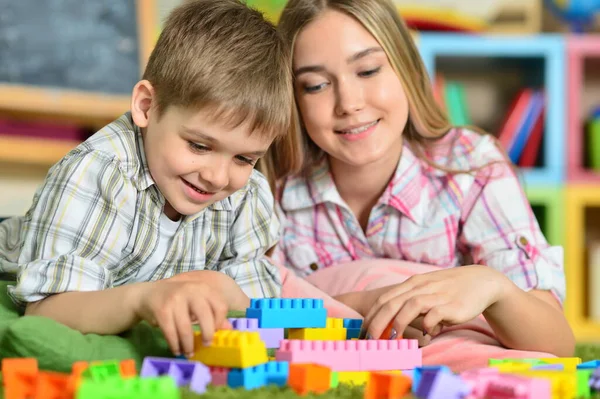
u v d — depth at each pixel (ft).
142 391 1.95
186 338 2.50
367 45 4.11
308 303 2.99
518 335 3.46
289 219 4.75
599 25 8.54
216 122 3.11
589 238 8.90
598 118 8.09
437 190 4.53
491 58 8.30
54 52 7.77
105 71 7.94
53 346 2.58
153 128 3.32
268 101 3.23
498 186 4.42
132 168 3.38
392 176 4.51
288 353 2.57
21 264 3.21
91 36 7.91
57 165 3.34
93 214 3.25
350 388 2.43
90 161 3.27
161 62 3.36
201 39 3.30
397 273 4.12
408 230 4.52
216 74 3.14
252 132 3.19
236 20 3.48
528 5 8.25
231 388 2.30
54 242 3.15
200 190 3.29
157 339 2.89
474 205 4.43
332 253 4.68
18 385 2.19
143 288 2.73
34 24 7.72
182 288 2.61
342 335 3.01
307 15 4.17
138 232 3.46
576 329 7.75
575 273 7.79
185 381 2.27
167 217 3.58
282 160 4.54
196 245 3.77
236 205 3.94
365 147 4.19
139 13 8.07
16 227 4.08
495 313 3.41
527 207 4.43
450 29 8.20
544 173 7.83
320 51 4.10
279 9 7.75
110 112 7.93
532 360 2.83
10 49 7.63
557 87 7.92
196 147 3.20
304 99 4.22
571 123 7.91
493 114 8.82
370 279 4.12
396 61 4.23
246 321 2.77
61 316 2.90
